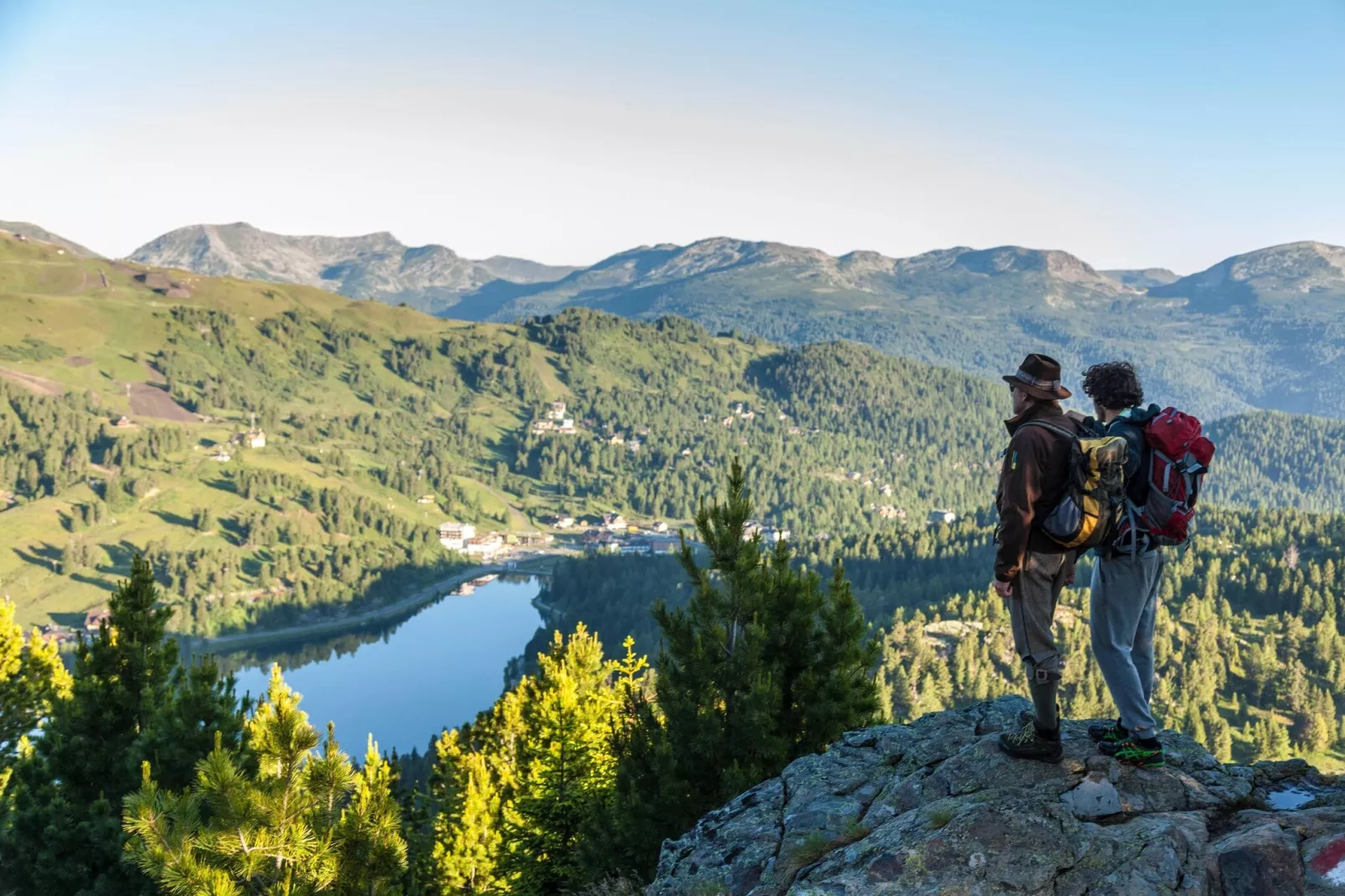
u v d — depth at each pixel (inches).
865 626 591.8
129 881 636.7
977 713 335.9
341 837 412.5
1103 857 221.3
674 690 569.0
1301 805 242.5
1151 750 256.8
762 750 541.6
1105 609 255.8
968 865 229.9
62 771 690.2
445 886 1032.8
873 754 332.2
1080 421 251.0
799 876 264.8
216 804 393.1
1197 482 240.7
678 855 332.2
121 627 724.0
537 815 752.3
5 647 904.9
